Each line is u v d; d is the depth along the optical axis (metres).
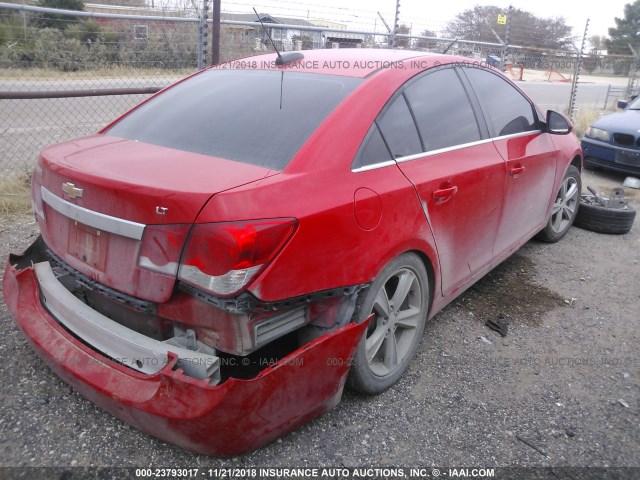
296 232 2.14
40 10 5.74
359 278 2.44
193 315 2.13
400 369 2.95
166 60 7.88
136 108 3.26
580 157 5.25
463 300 4.06
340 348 2.37
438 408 2.82
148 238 2.10
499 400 2.92
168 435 2.17
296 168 2.32
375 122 2.70
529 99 4.34
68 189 2.32
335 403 2.53
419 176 2.84
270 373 2.12
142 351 2.18
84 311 2.42
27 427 2.50
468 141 3.38
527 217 4.25
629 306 4.11
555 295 4.23
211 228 1.99
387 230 2.58
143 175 2.20
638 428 2.75
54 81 7.55
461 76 3.53
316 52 3.44
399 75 2.98
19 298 2.70
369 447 2.52
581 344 3.54
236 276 1.98
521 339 3.56
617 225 5.60
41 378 2.84
